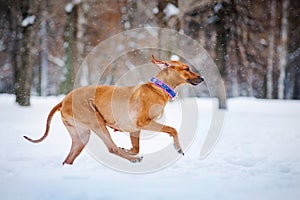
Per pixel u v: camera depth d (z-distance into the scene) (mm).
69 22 19094
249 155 6781
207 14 16891
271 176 5285
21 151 7035
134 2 20984
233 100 22609
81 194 4246
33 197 4164
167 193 4344
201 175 5324
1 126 10453
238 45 17859
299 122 12102
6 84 31969
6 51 26203
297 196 4277
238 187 4652
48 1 19516
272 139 8641
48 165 5902
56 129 10062
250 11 17984
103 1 21547
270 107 18000
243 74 21125
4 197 4176
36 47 21953
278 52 27438
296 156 6688
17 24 17734
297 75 30844
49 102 18625
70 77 19172
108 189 4492
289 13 26062
